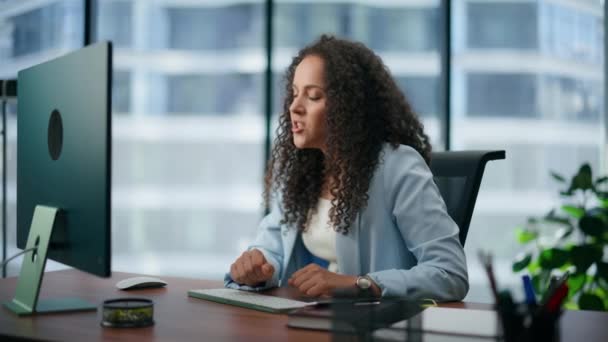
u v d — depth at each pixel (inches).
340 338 37.4
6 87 83.4
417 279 54.4
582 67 148.6
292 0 161.0
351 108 66.1
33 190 54.5
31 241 50.6
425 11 157.2
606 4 142.4
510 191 151.9
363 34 160.6
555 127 150.9
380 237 64.1
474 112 150.1
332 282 52.9
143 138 168.1
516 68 150.6
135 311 43.9
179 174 168.6
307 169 70.3
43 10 148.6
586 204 124.8
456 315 44.8
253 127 167.0
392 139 67.8
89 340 39.9
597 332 42.8
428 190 62.9
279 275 67.4
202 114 168.1
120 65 166.9
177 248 168.9
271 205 74.7
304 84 67.3
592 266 121.9
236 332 42.2
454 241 59.9
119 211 167.6
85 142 45.4
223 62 167.3
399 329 39.4
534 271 121.3
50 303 51.5
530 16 151.0
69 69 48.1
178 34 167.6
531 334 34.3
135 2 166.6
